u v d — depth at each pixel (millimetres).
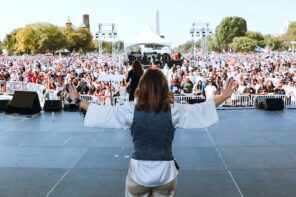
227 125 10227
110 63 40312
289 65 36281
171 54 46531
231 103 14289
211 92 14633
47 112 12562
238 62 44281
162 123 2891
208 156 7180
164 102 2900
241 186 5527
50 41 95625
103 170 6348
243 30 115500
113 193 5297
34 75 21609
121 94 15438
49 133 9406
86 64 35438
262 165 6566
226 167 6457
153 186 2928
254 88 16156
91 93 15883
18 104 12164
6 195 5242
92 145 8133
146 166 2902
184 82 17641
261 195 5176
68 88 3209
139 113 2918
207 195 5184
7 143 8367
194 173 6137
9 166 6617
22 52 96688
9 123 10734
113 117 3002
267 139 8562
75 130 9719
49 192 5355
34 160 6996
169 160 2939
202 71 26172
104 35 35719
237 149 7684
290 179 5816
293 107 12984
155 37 36625
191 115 2979
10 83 20047
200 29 40031
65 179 5906
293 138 8633
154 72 2959
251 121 10820
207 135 9016
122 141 8477
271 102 12703
